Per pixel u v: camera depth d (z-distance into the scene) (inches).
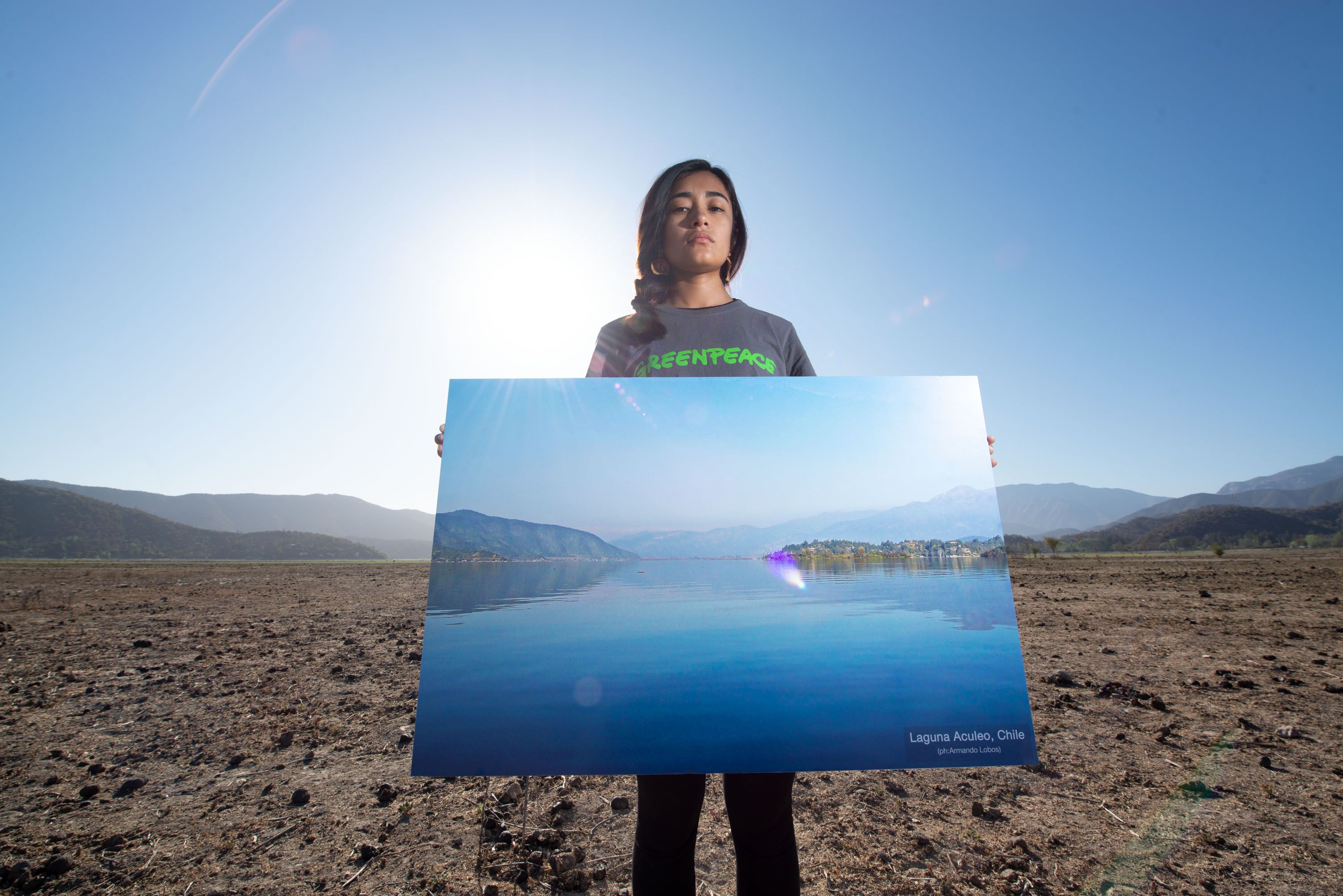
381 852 111.5
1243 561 1411.2
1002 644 77.9
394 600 593.3
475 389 88.3
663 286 92.1
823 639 76.0
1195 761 149.9
